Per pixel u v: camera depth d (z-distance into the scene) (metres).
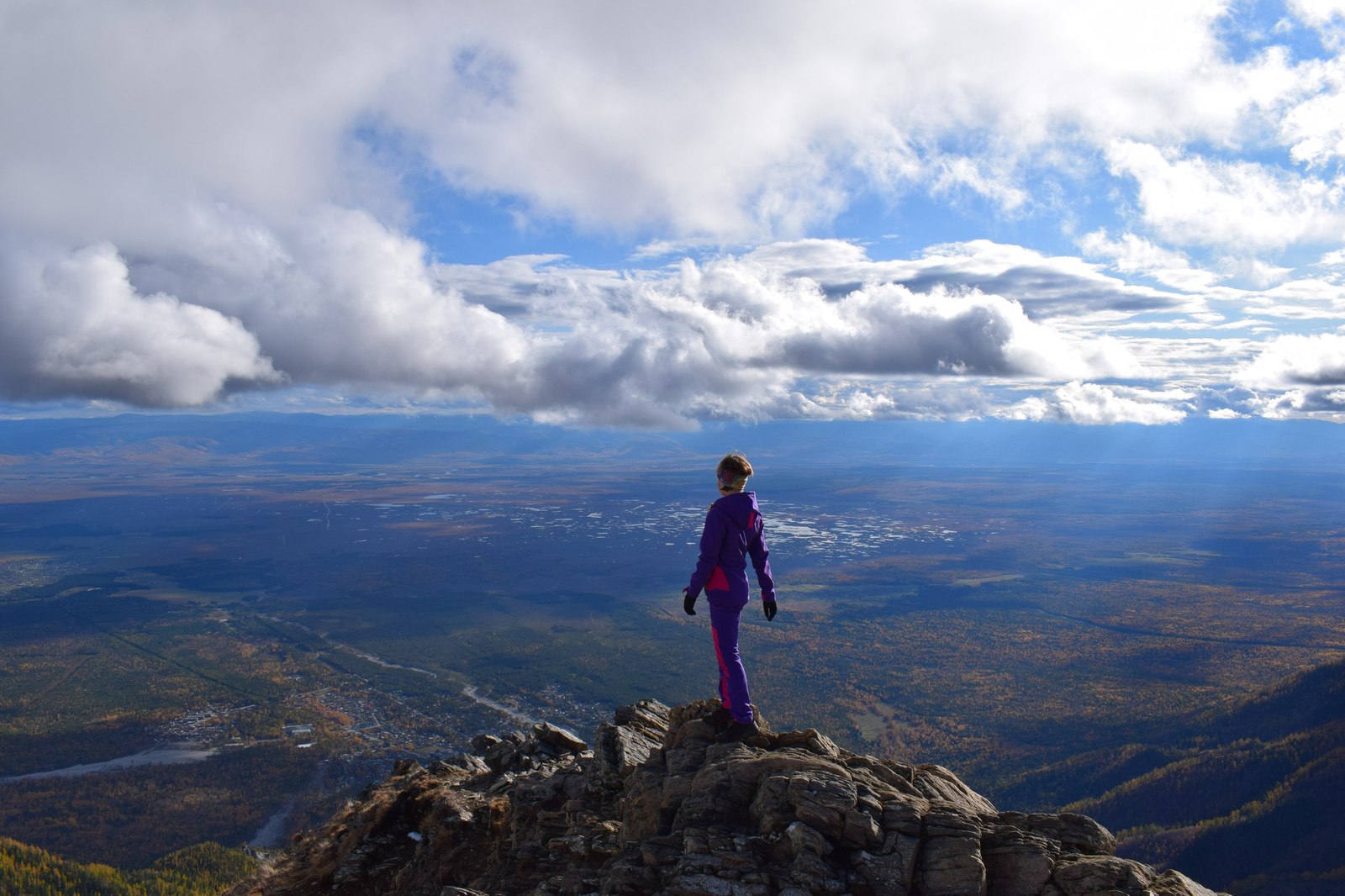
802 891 8.23
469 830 13.95
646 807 10.88
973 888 8.39
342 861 14.57
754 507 11.77
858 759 10.89
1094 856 8.86
